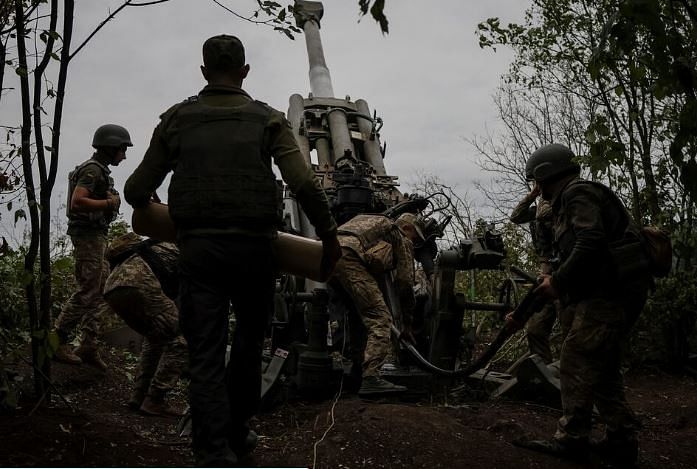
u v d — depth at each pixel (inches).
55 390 160.6
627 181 272.4
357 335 215.6
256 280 130.1
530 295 161.8
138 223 137.2
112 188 227.6
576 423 160.4
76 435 145.6
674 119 260.8
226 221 125.3
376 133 307.4
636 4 112.5
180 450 155.9
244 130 127.6
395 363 224.2
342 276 199.8
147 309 186.5
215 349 125.6
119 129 229.1
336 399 195.3
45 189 161.8
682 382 267.1
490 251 217.0
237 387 138.9
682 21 128.1
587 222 153.5
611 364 159.6
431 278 232.4
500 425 177.5
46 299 162.6
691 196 118.0
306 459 149.9
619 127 292.8
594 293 158.2
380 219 204.7
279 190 133.3
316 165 277.6
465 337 236.1
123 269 188.1
